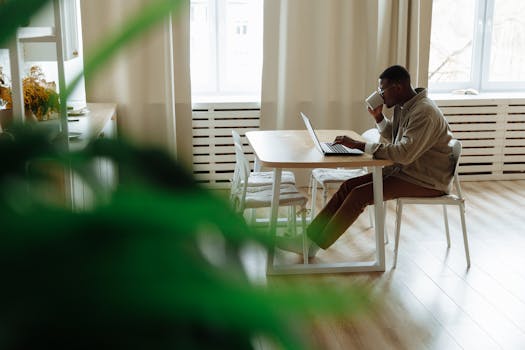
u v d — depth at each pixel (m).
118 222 0.23
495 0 5.99
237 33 5.73
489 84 6.07
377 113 3.92
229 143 5.53
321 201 5.27
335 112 5.61
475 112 5.70
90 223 0.23
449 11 5.99
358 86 5.59
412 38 5.46
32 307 0.22
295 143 3.88
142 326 0.23
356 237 4.35
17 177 0.25
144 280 0.23
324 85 5.48
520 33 6.04
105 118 4.21
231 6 5.67
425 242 4.25
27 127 0.27
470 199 5.30
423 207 5.04
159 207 0.23
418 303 3.30
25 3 0.23
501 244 4.24
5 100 2.86
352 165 3.42
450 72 6.07
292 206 3.96
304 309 0.23
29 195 0.24
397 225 3.78
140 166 0.24
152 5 0.23
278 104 5.50
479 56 6.05
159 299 0.23
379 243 3.71
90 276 0.23
